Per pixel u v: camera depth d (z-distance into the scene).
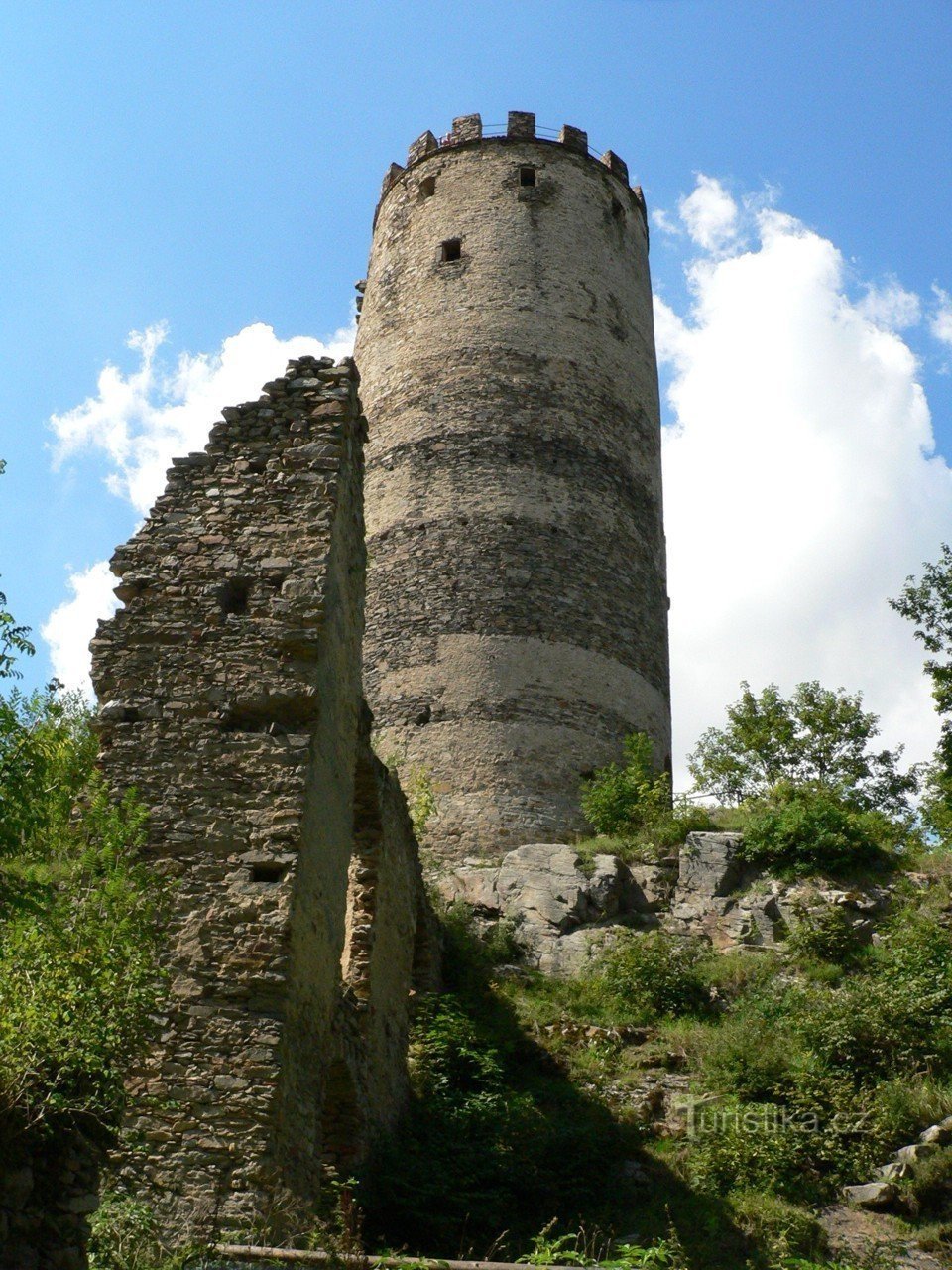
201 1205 9.91
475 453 27.69
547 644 25.88
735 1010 18.59
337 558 13.50
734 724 35.88
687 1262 12.28
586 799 24.41
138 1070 10.48
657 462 30.55
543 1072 17.30
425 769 24.69
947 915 20.50
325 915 12.27
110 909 10.02
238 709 12.29
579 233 31.00
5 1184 6.45
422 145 33.00
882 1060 16.56
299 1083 11.08
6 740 9.30
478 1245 12.41
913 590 21.19
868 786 34.41
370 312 31.64
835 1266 12.19
